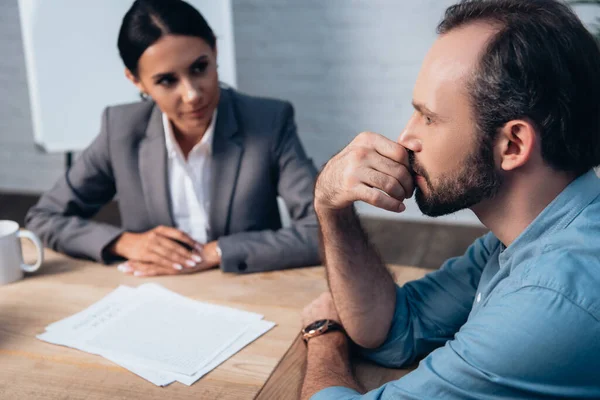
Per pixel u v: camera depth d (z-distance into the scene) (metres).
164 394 0.94
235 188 1.59
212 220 1.60
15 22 3.31
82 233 1.46
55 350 1.06
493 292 0.79
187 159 1.62
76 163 1.69
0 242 1.29
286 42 3.07
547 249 0.76
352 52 3.01
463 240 3.02
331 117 3.15
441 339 1.06
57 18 2.37
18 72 3.41
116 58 2.36
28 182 3.66
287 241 1.38
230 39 2.27
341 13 2.96
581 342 0.69
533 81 0.73
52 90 2.44
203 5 2.24
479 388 0.74
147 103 1.63
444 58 0.78
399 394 0.80
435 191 0.83
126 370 1.00
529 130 0.75
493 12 0.77
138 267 1.37
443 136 0.80
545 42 0.73
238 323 1.13
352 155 0.94
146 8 1.37
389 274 1.09
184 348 1.05
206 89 1.43
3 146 3.61
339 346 1.04
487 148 0.78
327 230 1.04
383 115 3.07
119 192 1.64
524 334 0.71
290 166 1.62
